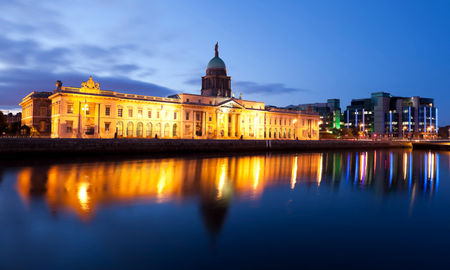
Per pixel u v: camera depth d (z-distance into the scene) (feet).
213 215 64.08
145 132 323.98
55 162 158.10
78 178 107.86
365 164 185.26
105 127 288.71
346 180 116.47
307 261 43.70
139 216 62.49
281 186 99.66
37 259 43.62
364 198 84.07
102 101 286.25
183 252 46.03
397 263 43.62
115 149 204.54
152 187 92.53
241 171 136.87
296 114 468.34
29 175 113.39
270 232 54.80
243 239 51.29
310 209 70.85
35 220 59.52
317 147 344.08
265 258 44.50
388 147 412.57
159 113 333.62
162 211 66.28
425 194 91.71
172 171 131.64
